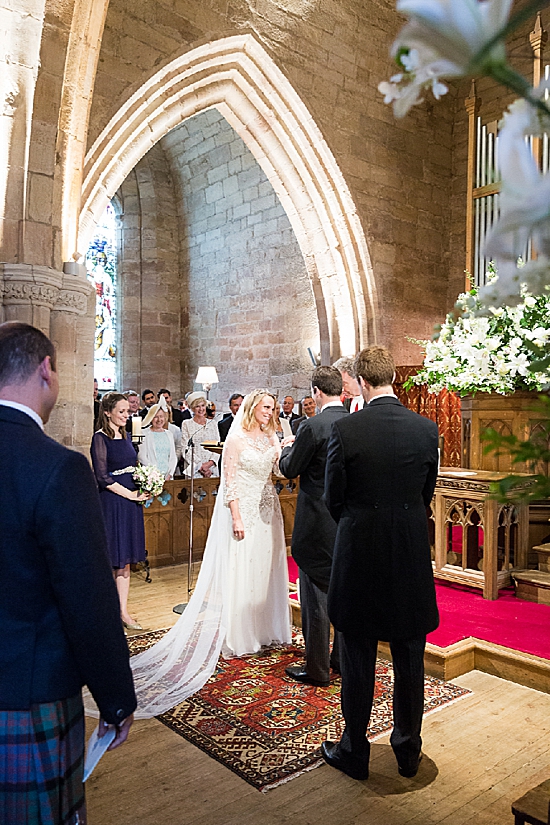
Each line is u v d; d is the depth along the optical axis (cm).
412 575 244
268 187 1121
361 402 492
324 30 835
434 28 45
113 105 652
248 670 360
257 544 388
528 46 772
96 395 809
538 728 292
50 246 464
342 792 242
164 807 233
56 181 502
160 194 1305
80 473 141
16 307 441
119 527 420
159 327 1305
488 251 51
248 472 382
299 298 1071
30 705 133
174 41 689
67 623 135
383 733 288
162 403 596
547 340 413
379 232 938
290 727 293
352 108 886
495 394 494
